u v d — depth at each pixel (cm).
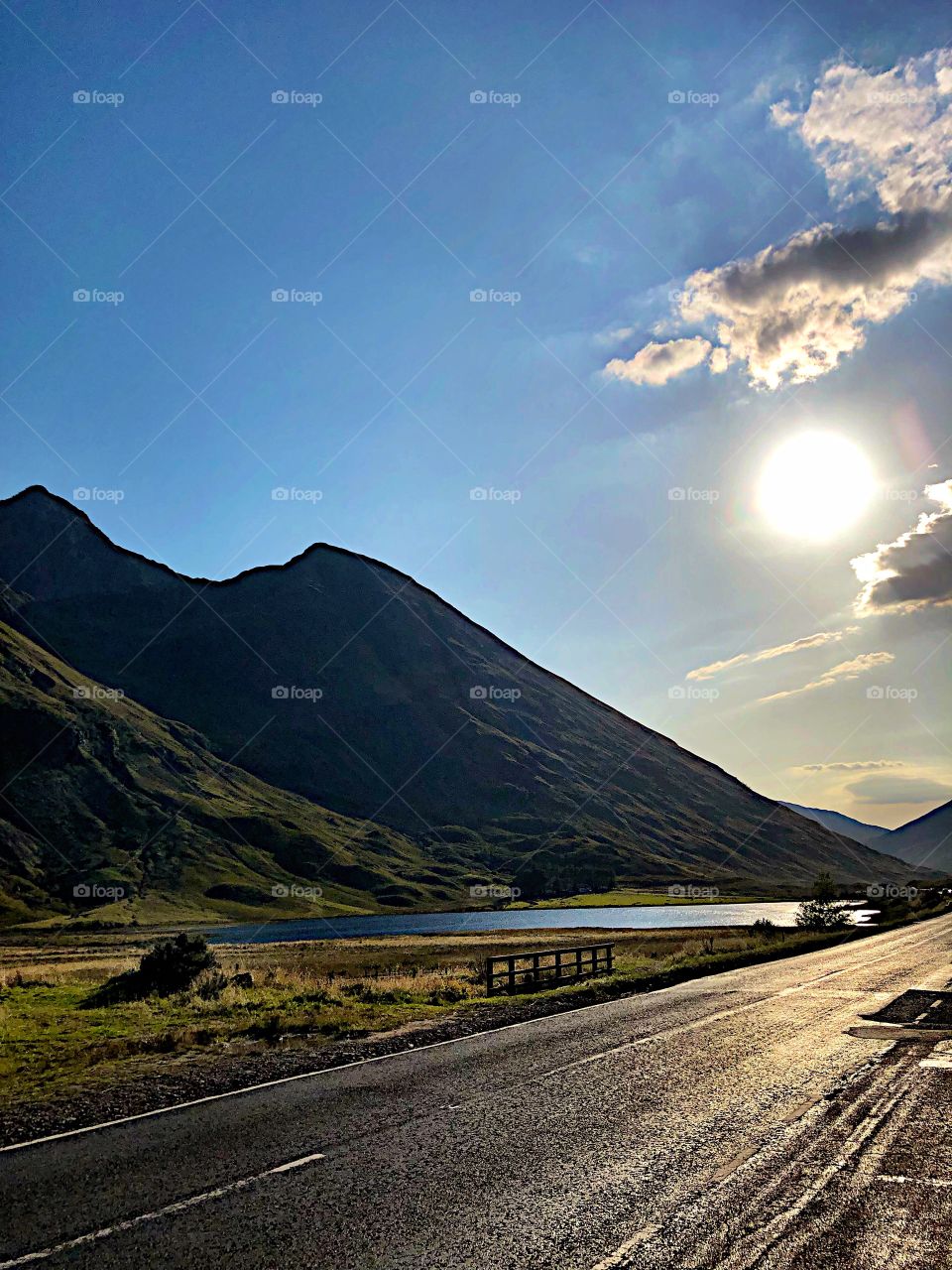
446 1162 785
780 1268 561
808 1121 911
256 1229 634
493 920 14225
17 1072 1258
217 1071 1243
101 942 10769
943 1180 723
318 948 6706
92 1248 604
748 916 12481
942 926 4994
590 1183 726
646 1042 1426
